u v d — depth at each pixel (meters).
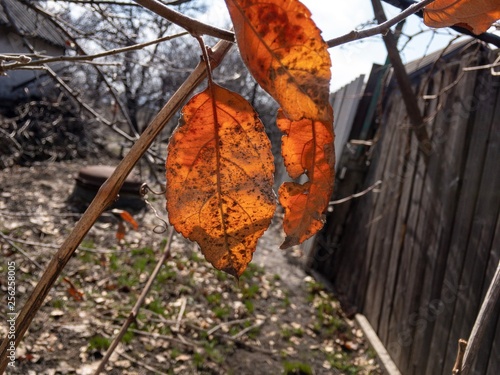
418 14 1.26
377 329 4.20
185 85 0.41
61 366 3.54
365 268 4.68
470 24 0.48
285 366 3.90
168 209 0.43
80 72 6.02
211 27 0.35
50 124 8.19
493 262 2.59
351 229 5.25
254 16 0.33
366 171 5.22
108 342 3.86
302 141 0.41
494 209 2.67
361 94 4.91
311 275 5.63
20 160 8.75
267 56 0.33
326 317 4.72
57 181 8.05
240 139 0.43
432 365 3.12
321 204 0.41
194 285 5.05
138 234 6.05
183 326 4.29
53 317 4.08
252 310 4.73
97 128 11.00
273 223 7.82
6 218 5.93
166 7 0.34
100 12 2.18
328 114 0.33
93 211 0.40
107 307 4.38
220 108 0.42
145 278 5.00
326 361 4.04
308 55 0.33
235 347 4.11
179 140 0.42
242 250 0.43
